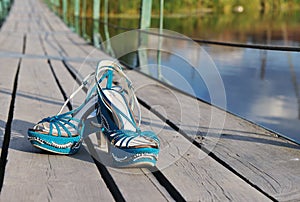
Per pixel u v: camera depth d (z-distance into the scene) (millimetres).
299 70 5398
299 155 2186
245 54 6562
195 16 14906
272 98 4289
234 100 4219
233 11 16625
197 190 1751
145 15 5512
